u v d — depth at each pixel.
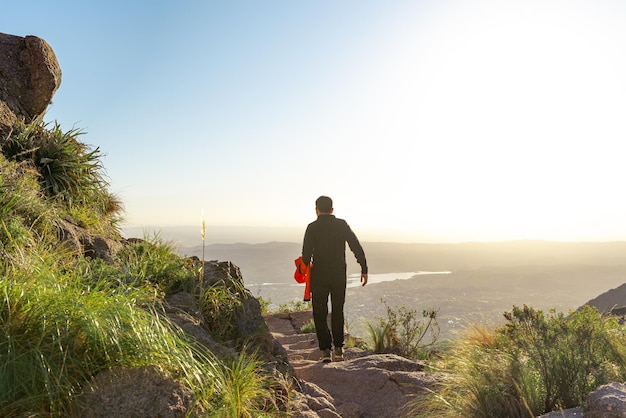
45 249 4.11
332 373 5.46
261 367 4.15
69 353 2.56
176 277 4.64
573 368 4.02
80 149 7.38
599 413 3.09
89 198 7.00
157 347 2.85
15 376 2.39
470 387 4.14
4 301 2.64
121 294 3.16
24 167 6.00
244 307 4.78
